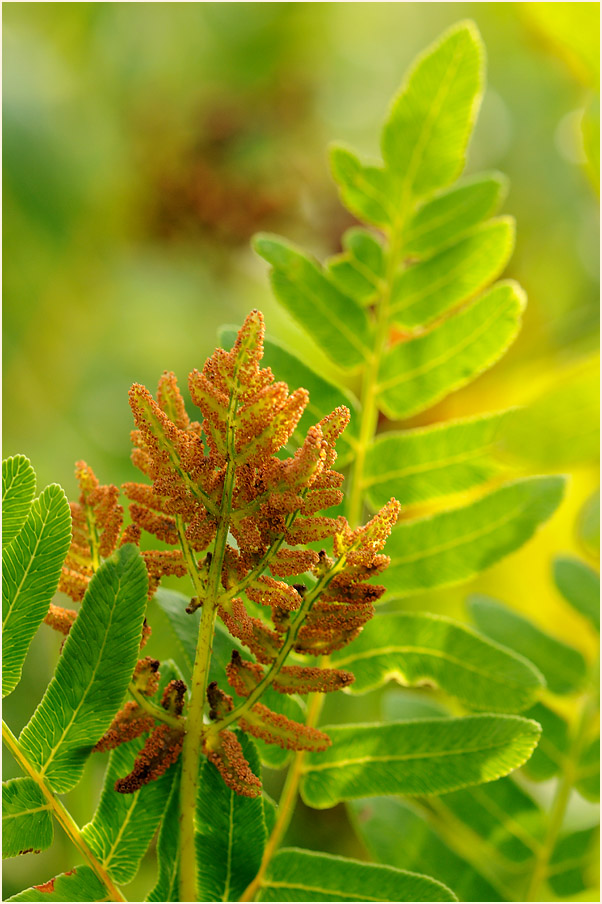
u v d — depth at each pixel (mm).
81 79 1070
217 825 553
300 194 1198
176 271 1118
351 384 902
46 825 544
